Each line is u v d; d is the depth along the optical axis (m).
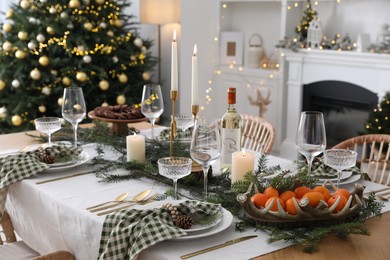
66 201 1.96
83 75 4.45
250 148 2.92
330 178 2.13
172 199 1.97
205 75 5.45
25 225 2.25
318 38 4.72
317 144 1.95
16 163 2.24
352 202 1.74
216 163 2.40
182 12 5.15
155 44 5.64
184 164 1.85
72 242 1.94
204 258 1.54
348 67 4.57
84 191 2.07
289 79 4.95
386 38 4.51
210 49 5.42
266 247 1.61
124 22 5.20
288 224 1.68
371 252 1.58
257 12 5.31
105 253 1.64
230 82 5.39
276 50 5.22
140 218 1.71
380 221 1.80
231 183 2.07
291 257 1.55
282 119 5.08
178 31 5.39
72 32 4.57
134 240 1.63
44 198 2.05
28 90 4.61
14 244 2.34
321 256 1.56
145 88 2.58
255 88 5.20
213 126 1.92
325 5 4.96
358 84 4.54
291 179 1.82
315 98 4.89
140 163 2.24
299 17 5.02
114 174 2.25
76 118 2.52
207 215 1.75
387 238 1.67
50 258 1.83
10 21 5.13
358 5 4.73
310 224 1.68
